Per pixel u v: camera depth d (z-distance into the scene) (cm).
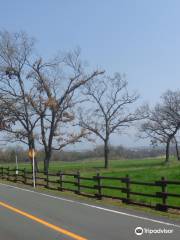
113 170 5938
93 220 1575
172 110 7894
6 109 5847
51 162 10375
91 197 2491
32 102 5872
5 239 1258
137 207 1981
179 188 2783
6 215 1734
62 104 6047
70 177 4544
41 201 2264
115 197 2238
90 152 11538
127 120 7144
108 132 6969
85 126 6906
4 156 10400
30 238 1262
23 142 5984
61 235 1295
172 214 1731
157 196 1900
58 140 6097
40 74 5909
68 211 1836
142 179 3581
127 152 11519
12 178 4591
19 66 5853
